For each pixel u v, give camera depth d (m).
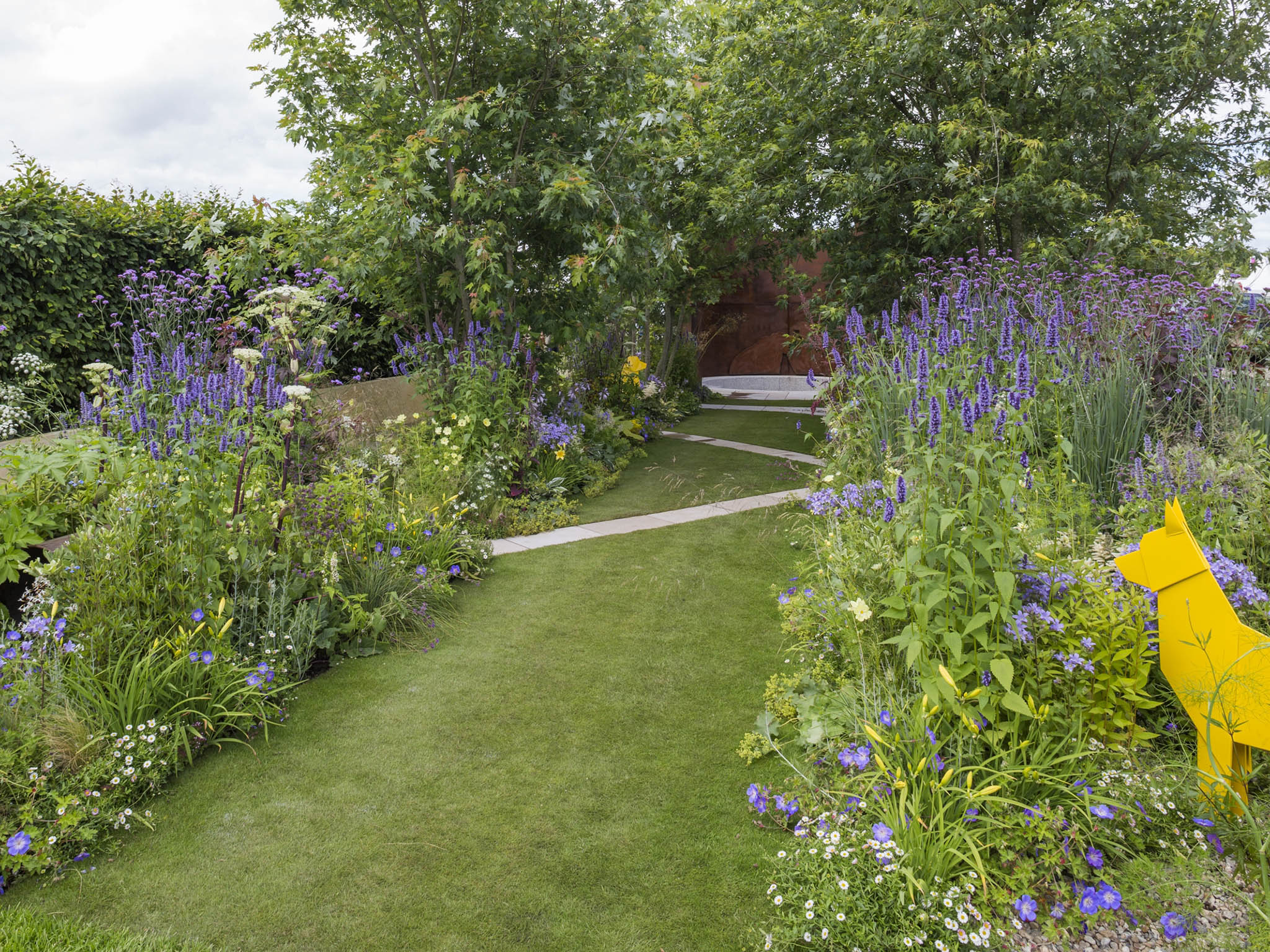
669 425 12.98
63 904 2.17
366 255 6.95
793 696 3.16
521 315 7.73
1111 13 8.76
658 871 2.31
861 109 9.36
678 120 7.55
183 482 3.48
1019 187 8.10
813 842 2.22
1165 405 5.03
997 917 2.02
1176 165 9.80
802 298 10.30
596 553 5.68
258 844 2.45
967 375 3.54
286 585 3.68
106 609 3.16
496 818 2.58
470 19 7.23
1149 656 2.59
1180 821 2.25
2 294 6.21
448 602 4.63
